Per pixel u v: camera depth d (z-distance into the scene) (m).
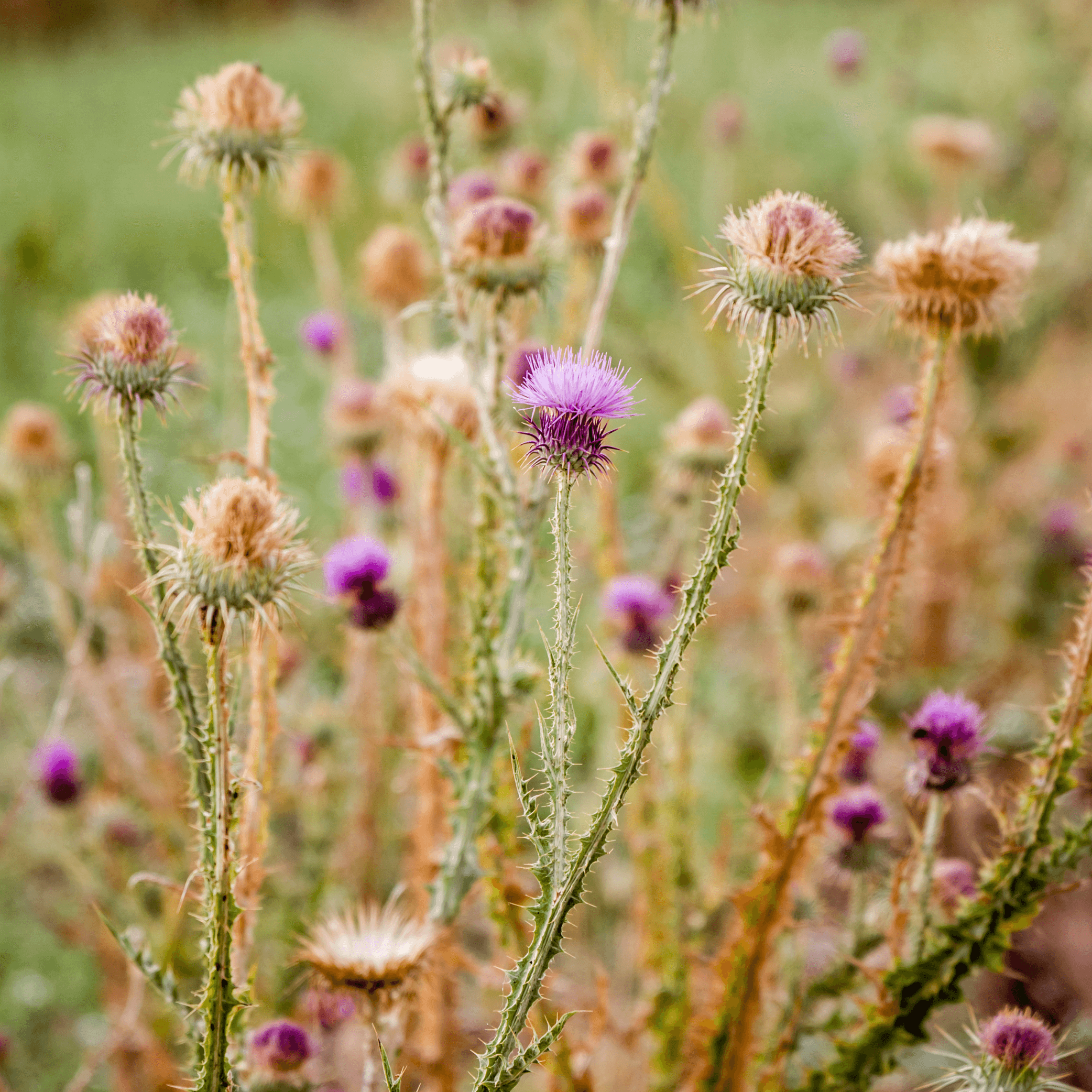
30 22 9.56
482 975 1.22
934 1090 1.32
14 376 3.71
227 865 1.12
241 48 8.13
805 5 6.85
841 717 1.20
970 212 3.40
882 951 1.26
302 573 1.13
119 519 1.76
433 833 1.29
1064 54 3.71
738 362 2.46
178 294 4.43
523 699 1.23
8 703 1.96
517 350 1.33
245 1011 1.19
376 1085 1.18
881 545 1.20
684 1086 1.27
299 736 1.53
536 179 1.79
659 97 1.24
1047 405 2.77
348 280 3.95
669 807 1.30
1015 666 2.02
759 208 1.14
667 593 1.53
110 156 6.07
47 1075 1.60
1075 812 1.45
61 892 1.92
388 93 5.68
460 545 1.44
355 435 1.78
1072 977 1.45
